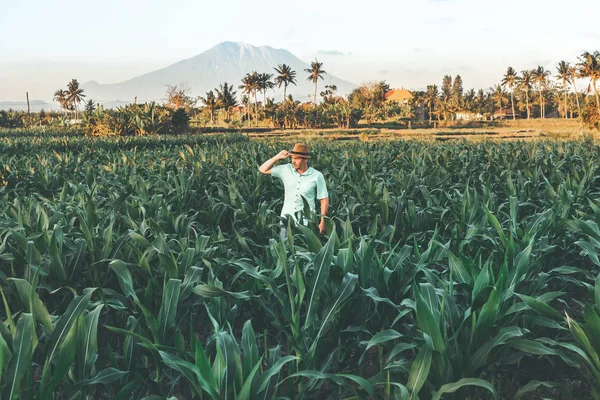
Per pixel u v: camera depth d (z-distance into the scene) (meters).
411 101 162.38
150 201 6.66
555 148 16.50
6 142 23.09
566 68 140.12
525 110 174.88
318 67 160.12
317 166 12.20
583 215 5.56
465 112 161.75
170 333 3.48
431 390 2.98
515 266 3.65
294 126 120.94
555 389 3.88
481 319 2.96
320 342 3.39
